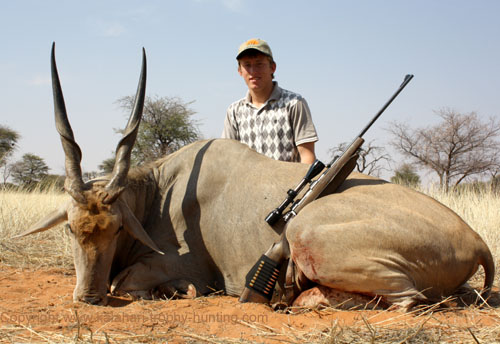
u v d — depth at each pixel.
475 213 7.64
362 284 3.42
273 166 4.31
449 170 24.50
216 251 4.25
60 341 2.78
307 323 3.14
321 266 3.49
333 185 3.86
